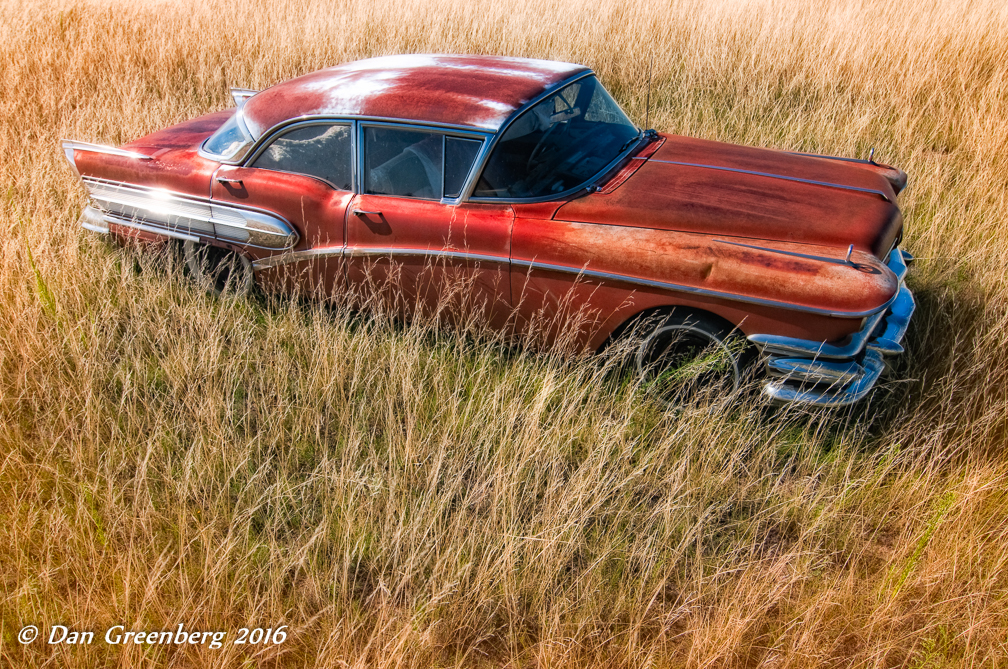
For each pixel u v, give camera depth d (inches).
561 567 97.8
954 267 166.4
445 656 92.3
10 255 161.5
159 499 115.0
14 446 123.3
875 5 316.2
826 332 111.7
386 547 103.6
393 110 137.8
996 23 275.9
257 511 113.0
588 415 124.8
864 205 127.3
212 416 123.5
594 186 132.6
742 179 135.7
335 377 132.7
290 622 95.0
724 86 272.1
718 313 117.0
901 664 88.2
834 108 247.8
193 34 331.0
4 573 102.8
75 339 142.7
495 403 121.0
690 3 319.6
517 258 128.7
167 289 161.6
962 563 97.0
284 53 305.3
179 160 161.8
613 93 275.9
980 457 114.4
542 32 306.0
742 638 91.4
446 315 144.3
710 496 111.4
